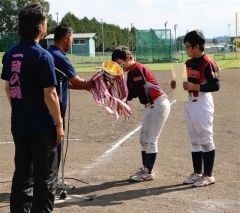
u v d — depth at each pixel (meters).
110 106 6.52
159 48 48.00
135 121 12.03
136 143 9.60
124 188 6.94
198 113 6.82
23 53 5.20
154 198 6.53
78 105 15.88
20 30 5.26
